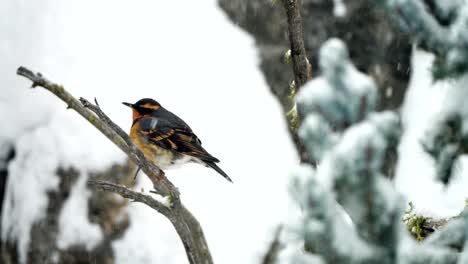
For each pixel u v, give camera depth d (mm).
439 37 3000
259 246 12211
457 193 10484
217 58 13977
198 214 12297
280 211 12531
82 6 14109
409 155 13680
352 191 2500
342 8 14727
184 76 13641
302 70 5785
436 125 3160
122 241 12305
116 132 6027
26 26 14102
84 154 12750
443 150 3154
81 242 12367
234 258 12102
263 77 14078
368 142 2361
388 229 2584
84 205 12539
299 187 2527
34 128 13547
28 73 5480
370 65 14742
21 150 13406
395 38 14695
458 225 3219
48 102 13602
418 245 2830
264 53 14211
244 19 14445
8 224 13156
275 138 13422
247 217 12461
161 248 12266
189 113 13273
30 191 12922
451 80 3096
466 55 2932
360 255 2611
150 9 14211
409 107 14766
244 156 13047
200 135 13148
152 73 13508
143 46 13781
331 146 2525
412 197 12859
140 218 12438
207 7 14484
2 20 14148
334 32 14766
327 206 2541
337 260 2635
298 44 5758
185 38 14078
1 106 13750
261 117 13578
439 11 3008
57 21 13984
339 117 2525
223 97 13602
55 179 12789
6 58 13930
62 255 12430
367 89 2514
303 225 2586
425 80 14867
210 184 12656
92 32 13836
